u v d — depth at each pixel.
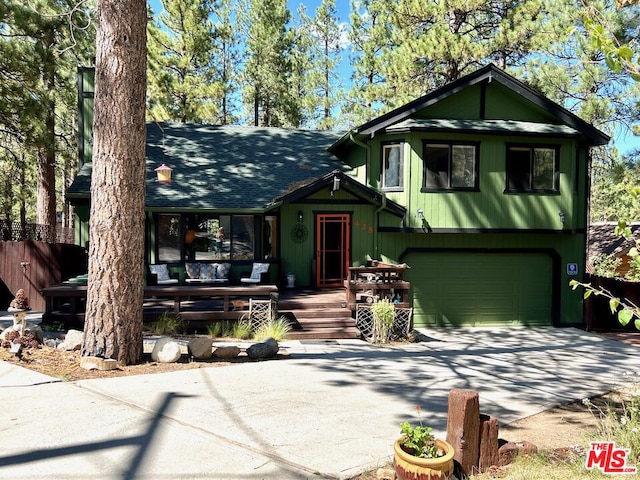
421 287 14.88
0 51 14.15
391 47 28.75
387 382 7.91
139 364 7.94
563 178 14.89
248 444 4.93
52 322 11.00
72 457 4.52
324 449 4.88
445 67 22.70
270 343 9.38
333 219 15.05
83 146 15.86
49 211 20.02
